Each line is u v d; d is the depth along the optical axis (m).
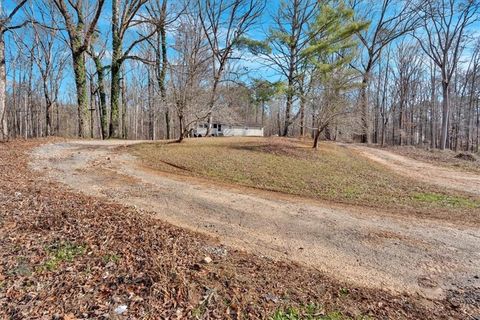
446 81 23.17
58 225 4.26
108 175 8.48
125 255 3.52
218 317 2.61
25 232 3.95
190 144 14.45
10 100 33.97
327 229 5.11
